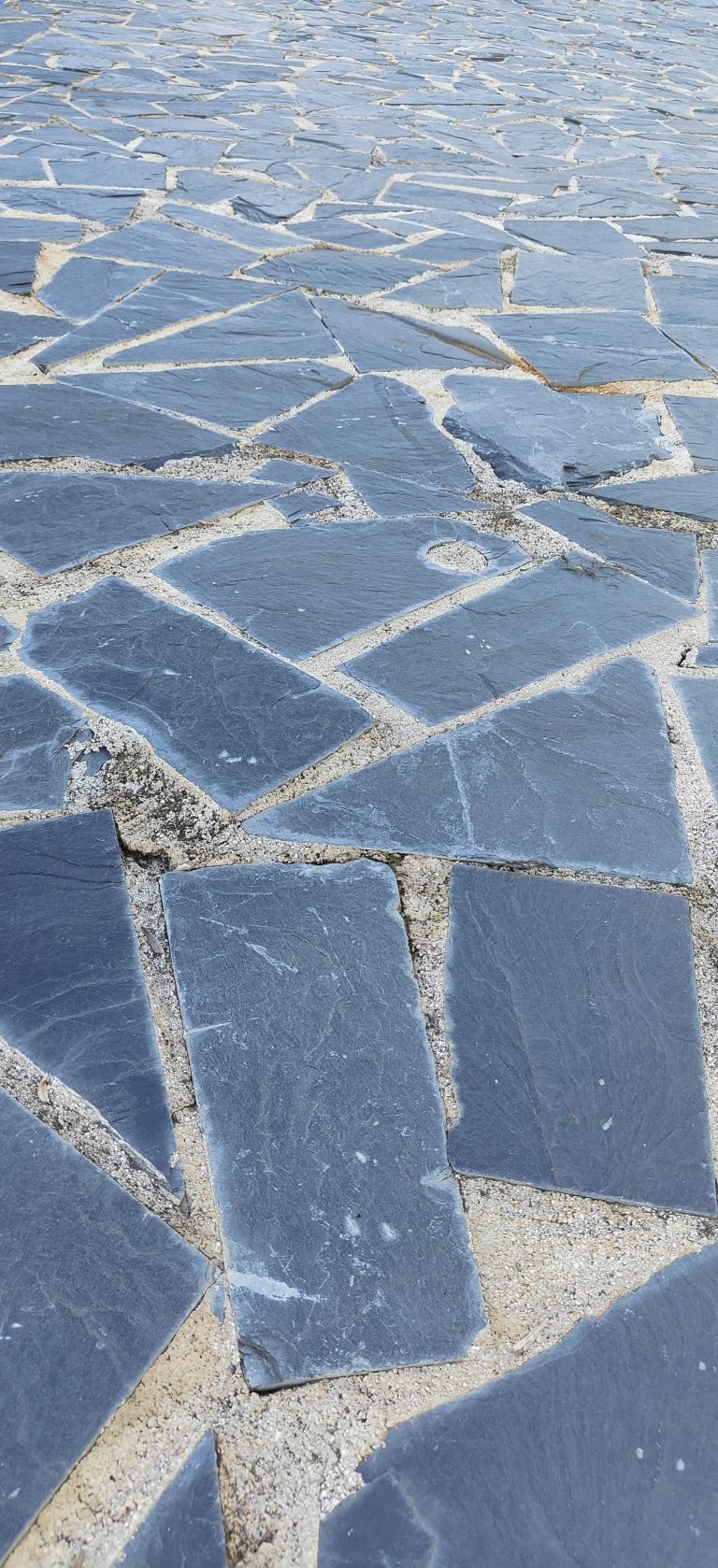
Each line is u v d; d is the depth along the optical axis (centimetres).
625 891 164
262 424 301
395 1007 145
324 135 618
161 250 421
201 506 259
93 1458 102
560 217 515
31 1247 116
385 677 205
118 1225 119
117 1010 141
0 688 193
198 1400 107
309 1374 110
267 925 154
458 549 250
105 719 188
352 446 294
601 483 284
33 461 271
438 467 286
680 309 408
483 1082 137
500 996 148
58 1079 132
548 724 196
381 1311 115
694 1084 140
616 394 336
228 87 704
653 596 238
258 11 989
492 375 344
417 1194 125
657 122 743
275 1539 98
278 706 194
